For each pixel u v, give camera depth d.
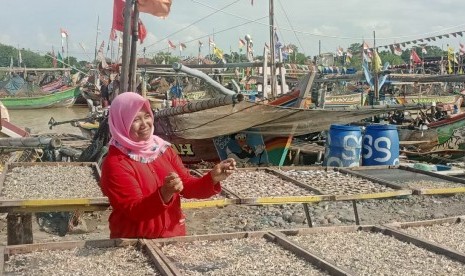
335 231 3.54
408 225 3.69
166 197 2.98
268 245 3.21
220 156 10.94
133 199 3.03
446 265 2.85
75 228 6.88
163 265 2.71
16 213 4.24
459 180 5.77
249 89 25.89
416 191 5.12
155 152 3.23
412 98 28.36
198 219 7.66
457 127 12.91
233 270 2.74
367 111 10.48
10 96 35.31
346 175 6.19
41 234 6.79
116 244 3.12
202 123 10.04
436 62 38.66
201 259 2.91
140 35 9.38
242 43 30.27
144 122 3.15
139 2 8.77
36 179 5.46
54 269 2.73
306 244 3.23
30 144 9.09
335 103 24.47
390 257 2.99
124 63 8.85
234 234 3.35
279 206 8.38
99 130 8.89
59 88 42.16
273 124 10.04
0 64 101.50
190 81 27.45
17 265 2.80
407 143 12.69
